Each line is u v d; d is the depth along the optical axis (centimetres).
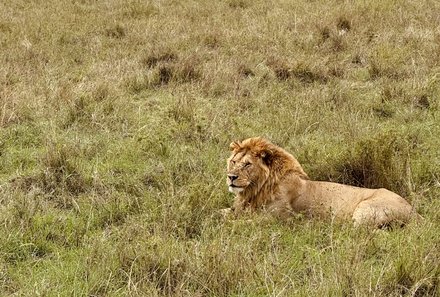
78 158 1254
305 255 861
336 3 2733
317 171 1164
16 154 1287
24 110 1486
